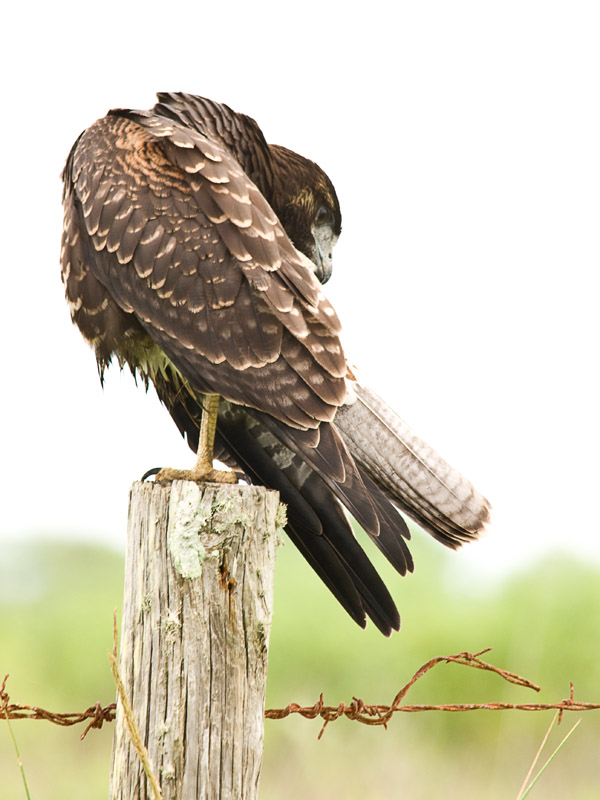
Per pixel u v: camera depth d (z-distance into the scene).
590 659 19.09
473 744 18.84
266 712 7.62
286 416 7.45
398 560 7.66
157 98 9.42
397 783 16.12
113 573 31.20
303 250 10.88
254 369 7.53
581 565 20.73
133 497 6.66
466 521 8.54
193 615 6.45
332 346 7.59
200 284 7.67
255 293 7.60
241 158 9.77
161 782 6.43
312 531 8.41
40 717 7.29
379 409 8.73
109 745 18.59
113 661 5.84
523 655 18.98
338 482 7.27
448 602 21.98
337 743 17.36
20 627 23.94
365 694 19.55
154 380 9.02
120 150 8.19
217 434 8.86
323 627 20.78
